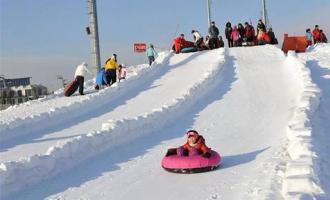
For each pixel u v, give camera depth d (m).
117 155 11.34
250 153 10.88
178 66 27.41
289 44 32.03
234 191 8.24
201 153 9.91
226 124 14.48
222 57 26.55
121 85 22.19
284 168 9.02
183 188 8.69
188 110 16.66
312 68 23.23
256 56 27.31
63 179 9.66
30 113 20.42
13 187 9.03
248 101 17.61
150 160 10.85
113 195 8.58
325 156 9.08
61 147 10.47
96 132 11.90
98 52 31.95
